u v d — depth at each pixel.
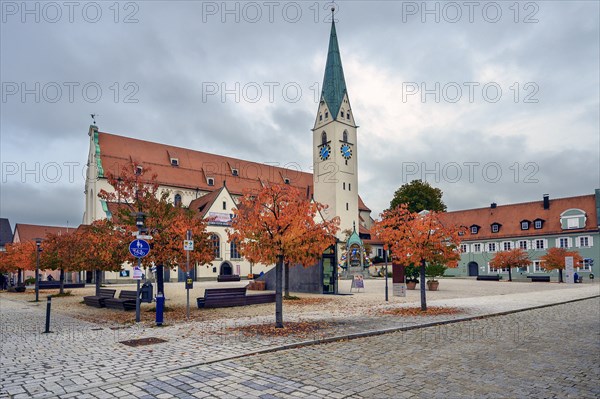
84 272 57.06
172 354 10.38
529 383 8.10
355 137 88.19
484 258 76.19
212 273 60.75
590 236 64.94
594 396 7.38
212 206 62.84
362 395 7.39
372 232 20.50
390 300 25.80
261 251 14.27
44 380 8.29
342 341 12.24
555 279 64.56
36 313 21.41
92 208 64.12
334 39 89.00
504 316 18.44
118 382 8.11
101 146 65.06
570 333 13.79
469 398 7.25
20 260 41.53
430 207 76.38
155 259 19.56
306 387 7.79
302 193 16.36
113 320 17.77
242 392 7.52
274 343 11.54
